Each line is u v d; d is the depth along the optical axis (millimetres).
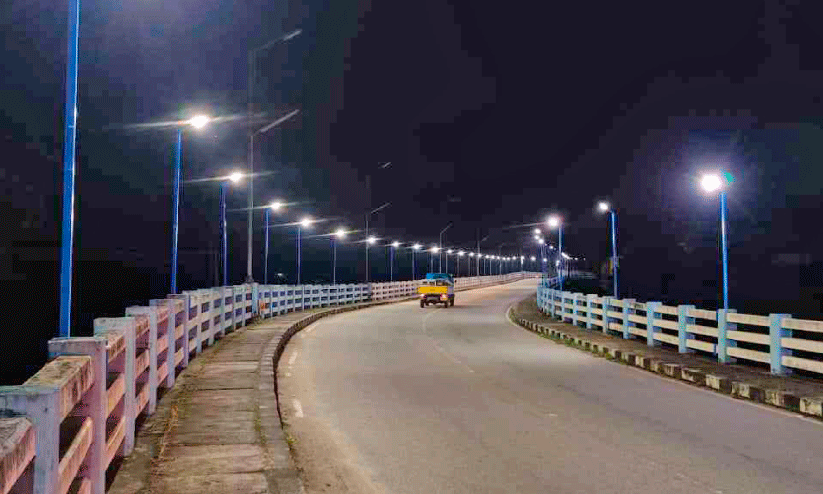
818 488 7000
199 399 10758
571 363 17703
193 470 7016
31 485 3555
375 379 14742
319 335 25203
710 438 9258
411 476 7477
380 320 34188
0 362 17188
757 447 8734
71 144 7812
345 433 9586
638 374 15711
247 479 6742
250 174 27031
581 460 8117
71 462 4379
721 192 17875
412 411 11188
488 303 54531
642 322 20375
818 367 12883
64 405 4059
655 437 9328
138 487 6426
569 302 31375
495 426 10047
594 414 10953
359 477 7457
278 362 17406
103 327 7023
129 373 7305
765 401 11992
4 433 3092
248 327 24281
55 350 5250
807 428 9914
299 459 8203
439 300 47656
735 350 15445
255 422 9180
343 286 45312
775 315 14023
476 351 20516
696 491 6898
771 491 6902
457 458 8234
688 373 14641
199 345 16047
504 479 7344
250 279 27156
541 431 9711
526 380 14719
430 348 21266
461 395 12750
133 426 7609
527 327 30078
